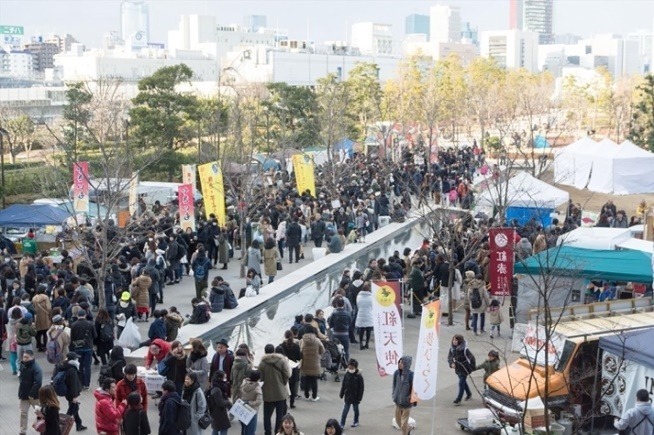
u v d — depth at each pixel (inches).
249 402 609.0
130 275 1055.0
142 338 901.8
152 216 1376.7
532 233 1234.0
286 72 6166.3
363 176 2033.7
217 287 994.1
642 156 1738.4
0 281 991.0
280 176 1975.9
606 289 914.7
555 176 1887.3
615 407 633.6
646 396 568.1
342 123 2519.7
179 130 2224.4
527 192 1331.2
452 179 2007.9
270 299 1080.2
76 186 1219.2
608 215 1460.4
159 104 2159.2
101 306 895.7
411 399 650.8
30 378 634.8
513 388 637.9
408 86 3929.6
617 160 1728.6
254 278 1094.4
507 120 3767.2
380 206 1680.6
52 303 884.6
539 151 2817.4
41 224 1309.1
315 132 2544.3
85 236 1155.3
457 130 3836.1
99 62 6879.9
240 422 663.8
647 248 992.9
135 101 2177.7
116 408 585.9
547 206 1398.9
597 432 655.8
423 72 5231.3
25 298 875.4
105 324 796.0
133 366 598.5
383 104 3452.3
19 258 1254.9
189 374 595.2
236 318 978.1
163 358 714.8
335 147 2257.6
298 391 772.6
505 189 1425.9
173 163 2124.8
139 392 598.2
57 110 3836.1
